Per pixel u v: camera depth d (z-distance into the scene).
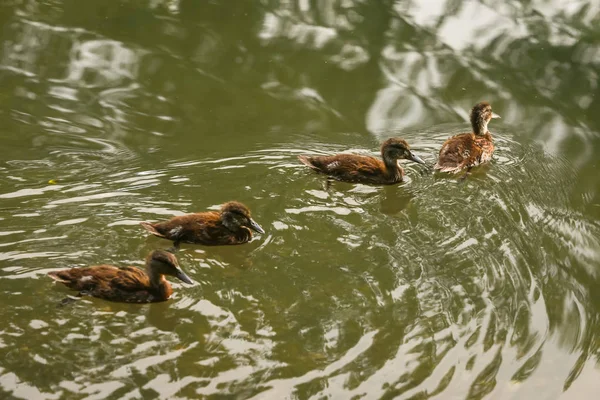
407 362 9.63
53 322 10.05
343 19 20.58
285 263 11.56
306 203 13.21
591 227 13.28
